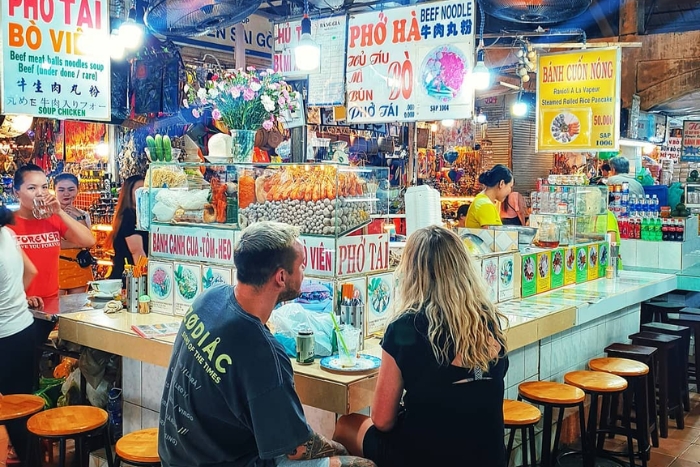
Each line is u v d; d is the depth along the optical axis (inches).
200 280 142.5
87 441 152.7
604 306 181.8
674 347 201.8
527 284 183.3
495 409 96.4
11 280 146.3
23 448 147.3
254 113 140.9
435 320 94.1
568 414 185.6
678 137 532.7
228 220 137.4
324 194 121.7
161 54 208.5
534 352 166.6
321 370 108.3
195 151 225.8
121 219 201.3
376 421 97.7
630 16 392.5
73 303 167.2
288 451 81.8
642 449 168.9
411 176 360.2
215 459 84.0
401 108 200.8
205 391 82.9
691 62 380.8
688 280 236.1
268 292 85.2
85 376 154.3
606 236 226.8
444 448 93.8
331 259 121.2
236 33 254.7
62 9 160.1
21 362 149.0
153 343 128.2
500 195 219.6
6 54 152.4
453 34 190.4
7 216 147.5
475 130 463.2
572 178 228.4
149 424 143.7
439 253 96.7
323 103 214.4
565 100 271.4
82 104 164.2
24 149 314.7
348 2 213.5
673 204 305.7
